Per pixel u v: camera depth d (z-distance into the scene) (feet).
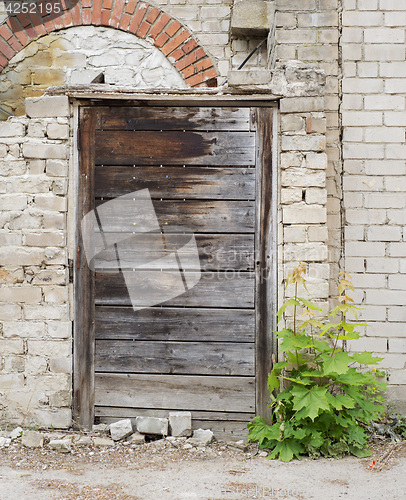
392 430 12.08
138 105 12.41
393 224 12.67
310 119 12.07
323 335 11.96
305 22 12.92
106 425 12.12
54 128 12.29
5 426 12.03
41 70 15.98
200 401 12.12
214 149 12.30
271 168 12.24
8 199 12.25
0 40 15.98
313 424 10.91
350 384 11.31
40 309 12.14
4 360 12.12
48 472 10.05
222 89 12.17
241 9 14.79
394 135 12.75
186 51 15.78
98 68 15.94
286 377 11.03
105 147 12.41
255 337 12.14
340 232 12.72
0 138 12.33
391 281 12.61
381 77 12.82
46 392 12.07
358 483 9.53
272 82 12.12
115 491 9.16
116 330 12.28
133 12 15.85
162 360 12.21
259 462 10.66
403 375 12.48
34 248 12.19
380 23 12.86
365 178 12.73
